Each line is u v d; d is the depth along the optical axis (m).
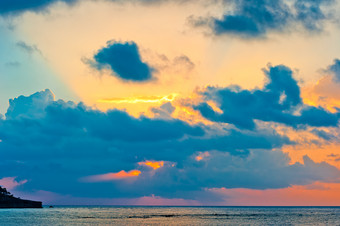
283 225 147.62
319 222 166.75
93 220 171.38
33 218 178.00
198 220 177.00
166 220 176.38
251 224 151.50
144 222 160.25
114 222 158.62
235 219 188.25
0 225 135.88
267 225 146.50
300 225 148.00
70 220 168.62
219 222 163.38
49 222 152.88
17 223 146.00
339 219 191.88
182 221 168.88
